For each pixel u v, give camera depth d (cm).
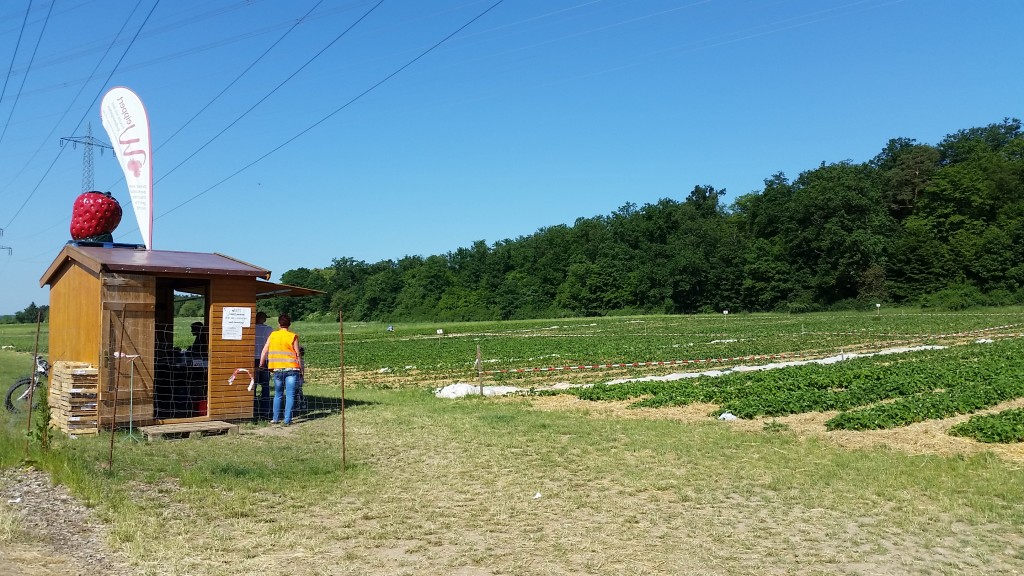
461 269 13638
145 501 1015
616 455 1323
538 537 888
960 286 9131
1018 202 9612
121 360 1520
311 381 3059
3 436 1304
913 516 967
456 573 776
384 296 13725
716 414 1777
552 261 12494
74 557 795
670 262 11200
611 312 11431
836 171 10888
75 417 1491
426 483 1140
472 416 1775
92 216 1745
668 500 1050
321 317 14312
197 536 883
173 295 1900
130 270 1522
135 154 1848
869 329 5306
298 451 1366
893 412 1645
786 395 1950
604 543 868
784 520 957
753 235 11462
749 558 823
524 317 11919
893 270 9794
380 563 805
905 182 10938
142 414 1545
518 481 1147
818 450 1352
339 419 1744
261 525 931
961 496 1057
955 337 4288
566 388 2452
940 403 1744
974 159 10500
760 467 1230
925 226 9775
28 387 1959
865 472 1184
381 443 1441
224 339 1659
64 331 1758
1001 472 1177
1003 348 3228
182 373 1778
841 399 1859
